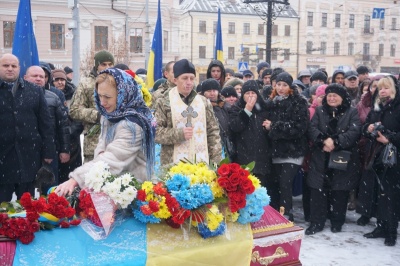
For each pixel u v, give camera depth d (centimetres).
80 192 257
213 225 263
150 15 3200
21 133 465
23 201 239
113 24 3100
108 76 262
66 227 248
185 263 258
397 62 5447
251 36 4906
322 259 468
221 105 571
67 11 2977
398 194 509
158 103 440
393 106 500
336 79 790
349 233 550
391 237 511
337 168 522
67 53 3012
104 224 245
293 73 5116
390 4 5356
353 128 527
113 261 242
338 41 5253
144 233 258
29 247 234
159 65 984
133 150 263
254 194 281
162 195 259
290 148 543
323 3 5141
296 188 641
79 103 506
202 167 286
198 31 4781
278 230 288
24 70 603
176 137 417
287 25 5047
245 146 557
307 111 543
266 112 558
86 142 493
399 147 495
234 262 271
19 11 602
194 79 439
